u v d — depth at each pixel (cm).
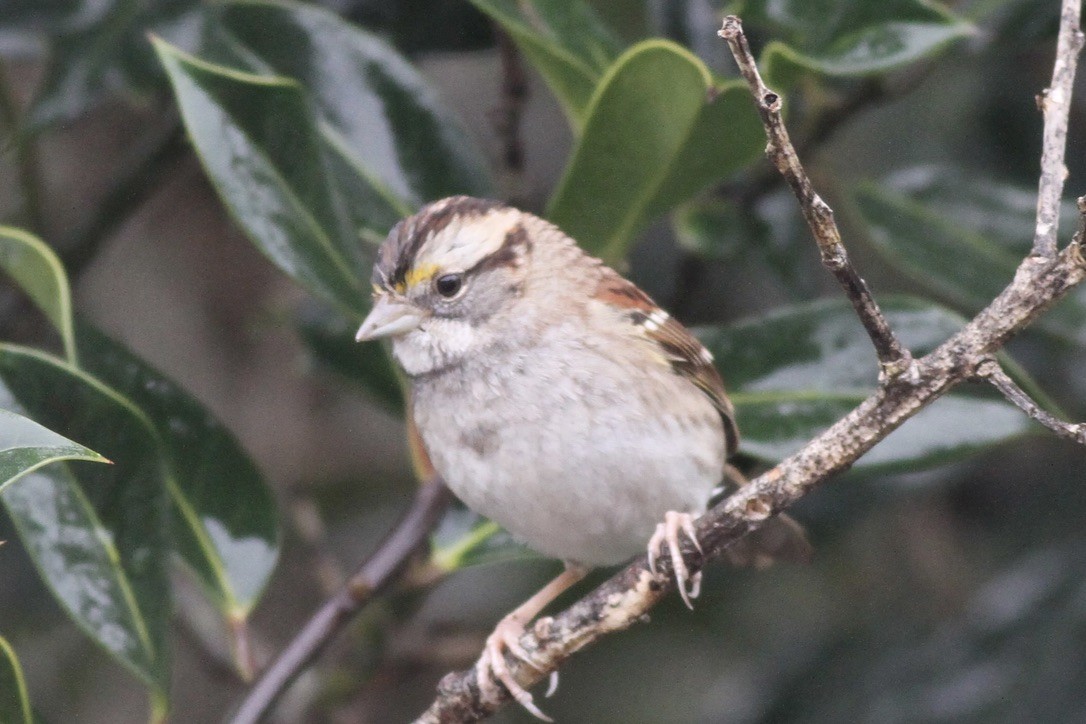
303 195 716
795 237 996
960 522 1121
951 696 994
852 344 801
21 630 1062
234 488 767
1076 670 974
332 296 721
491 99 1288
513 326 734
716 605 1169
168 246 1196
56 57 852
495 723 1165
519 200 860
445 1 934
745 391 799
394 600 1036
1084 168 1060
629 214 761
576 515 736
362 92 837
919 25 713
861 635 1062
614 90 697
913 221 921
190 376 1174
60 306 687
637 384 731
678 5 923
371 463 1255
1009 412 739
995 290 902
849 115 909
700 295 1145
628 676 1172
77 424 664
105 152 1158
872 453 741
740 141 714
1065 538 1038
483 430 732
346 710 1040
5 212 1135
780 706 1034
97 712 1092
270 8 827
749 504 568
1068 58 504
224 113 695
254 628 1151
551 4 784
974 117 1103
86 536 676
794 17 738
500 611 1156
